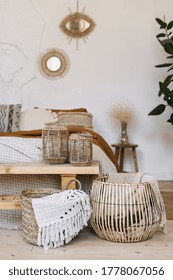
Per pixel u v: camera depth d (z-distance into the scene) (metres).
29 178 3.07
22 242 2.68
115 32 5.16
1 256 2.40
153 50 5.16
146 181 2.84
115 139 5.24
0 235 2.84
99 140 3.70
